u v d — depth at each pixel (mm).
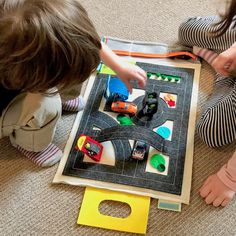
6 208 1049
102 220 1025
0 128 1026
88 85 1267
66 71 808
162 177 1080
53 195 1070
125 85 1213
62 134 1183
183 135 1155
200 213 1036
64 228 1020
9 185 1086
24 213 1042
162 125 1175
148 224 1022
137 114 1190
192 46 1358
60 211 1045
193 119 1188
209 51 1310
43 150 1129
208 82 1284
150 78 1279
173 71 1299
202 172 1102
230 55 1163
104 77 1280
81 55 801
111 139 1128
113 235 1007
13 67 801
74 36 785
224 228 1015
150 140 1113
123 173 1088
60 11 781
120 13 1477
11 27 756
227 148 1144
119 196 1061
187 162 1106
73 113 1221
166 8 1488
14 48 769
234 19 1042
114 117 1195
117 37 1407
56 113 1044
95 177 1085
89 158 1114
